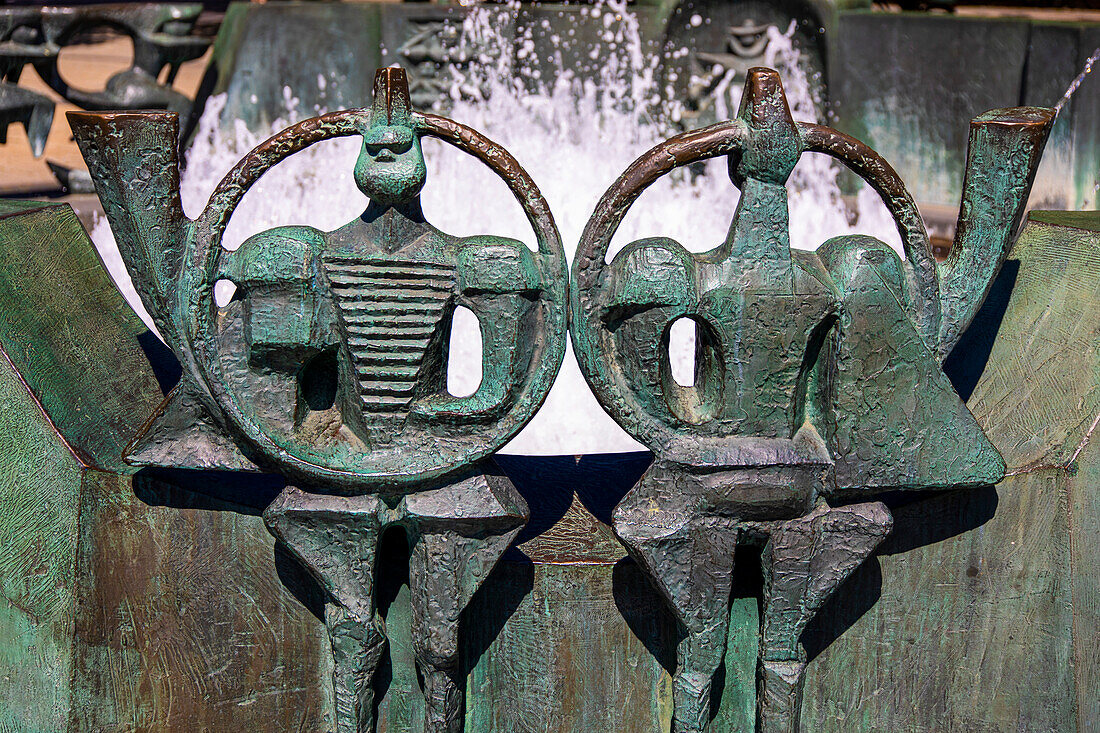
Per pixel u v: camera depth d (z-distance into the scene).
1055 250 2.13
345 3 5.43
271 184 4.96
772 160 1.63
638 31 5.28
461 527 1.71
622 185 1.63
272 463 1.73
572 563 1.83
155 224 1.68
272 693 1.92
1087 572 1.92
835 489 1.73
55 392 1.93
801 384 1.72
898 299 1.71
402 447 1.70
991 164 1.76
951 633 1.92
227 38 5.60
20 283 2.02
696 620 1.75
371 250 1.67
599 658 1.87
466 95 5.37
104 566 1.88
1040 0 7.24
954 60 5.25
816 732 1.94
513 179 1.65
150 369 2.13
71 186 5.38
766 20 5.33
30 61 5.34
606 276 1.67
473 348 3.46
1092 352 1.97
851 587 1.89
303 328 1.67
